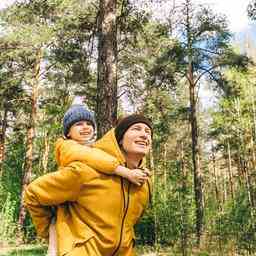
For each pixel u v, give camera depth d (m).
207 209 20.03
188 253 17.89
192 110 30.28
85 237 1.92
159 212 19.27
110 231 1.96
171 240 18.84
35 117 27.06
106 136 2.08
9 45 24.64
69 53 15.05
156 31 18.25
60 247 1.93
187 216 19.02
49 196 1.97
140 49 21.08
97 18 10.37
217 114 41.81
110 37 9.69
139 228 19.89
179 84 29.59
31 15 23.64
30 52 25.12
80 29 13.75
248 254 17.59
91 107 25.84
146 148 2.05
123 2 12.11
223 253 17.61
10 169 27.06
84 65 15.05
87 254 1.91
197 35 28.06
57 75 25.14
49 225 2.10
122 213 2.00
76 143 2.08
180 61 27.31
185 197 19.31
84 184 1.95
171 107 28.28
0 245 14.92
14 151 28.34
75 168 1.93
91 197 1.95
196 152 29.84
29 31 23.47
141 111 24.84
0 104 28.52
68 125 2.17
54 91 26.75
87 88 25.11
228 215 18.05
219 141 49.12
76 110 2.18
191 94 30.38
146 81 24.36
